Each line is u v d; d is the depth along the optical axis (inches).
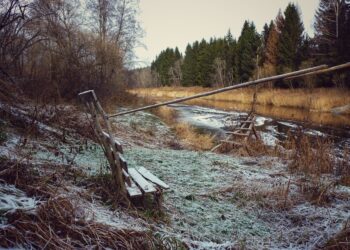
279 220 192.2
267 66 1605.6
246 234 170.6
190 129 605.9
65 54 613.0
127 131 462.3
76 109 417.7
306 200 221.8
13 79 389.1
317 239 167.2
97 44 732.7
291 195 226.1
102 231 127.5
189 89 2263.8
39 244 107.5
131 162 277.7
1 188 136.2
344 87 1144.8
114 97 756.6
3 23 382.6
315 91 1195.9
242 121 450.6
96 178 189.6
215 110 1038.4
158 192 176.2
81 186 180.2
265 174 285.4
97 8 803.4
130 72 957.8
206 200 209.8
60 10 657.0
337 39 1248.8
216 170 282.4
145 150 346.0
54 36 612.7
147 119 625.0
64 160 220.5
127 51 886.4
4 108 277.1
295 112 952.3
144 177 195.2
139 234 135.5
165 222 164.9
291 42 1540.4
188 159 316.2
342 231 165.6
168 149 402.3
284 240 168.9
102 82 698.2
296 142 404.2
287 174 287.3
